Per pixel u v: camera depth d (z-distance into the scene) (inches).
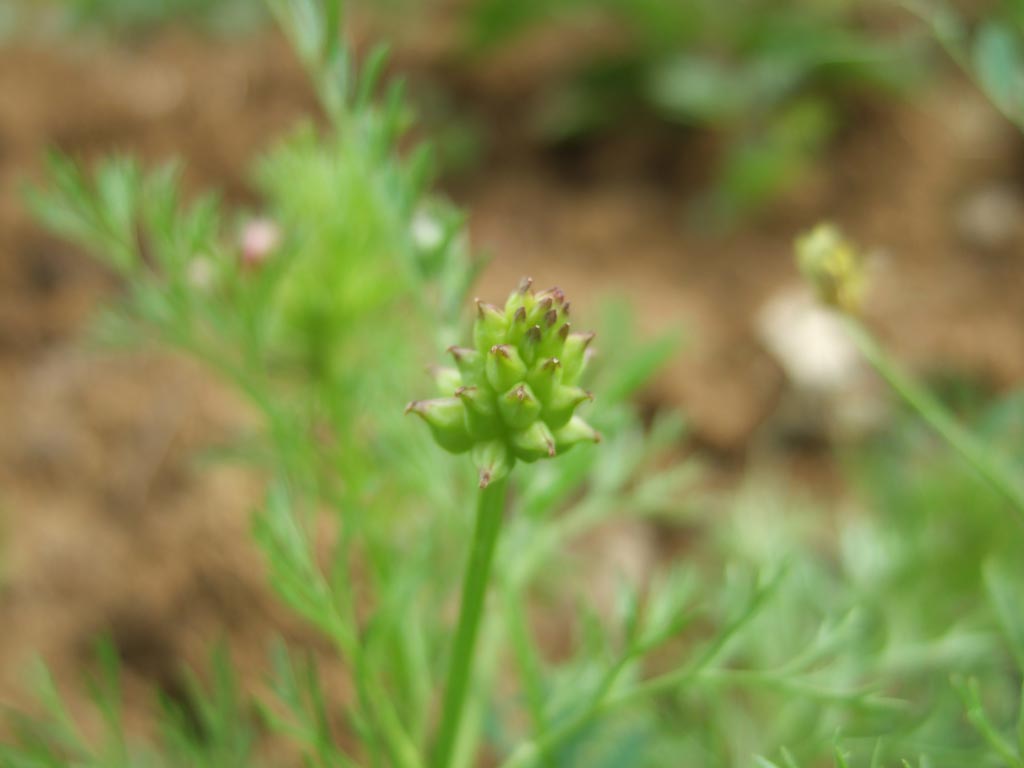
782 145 16.6
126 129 17.1
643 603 11.5
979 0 19.3
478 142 18.3
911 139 17.5
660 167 17.8
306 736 7.0
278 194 8.6
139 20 21.6
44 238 14.8
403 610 7.5
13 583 10.8
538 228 16.9
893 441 12.7
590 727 7.5
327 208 8.3
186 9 21.6
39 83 17.6
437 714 9.2
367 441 8.7
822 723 7.9
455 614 8.8
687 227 16.8
